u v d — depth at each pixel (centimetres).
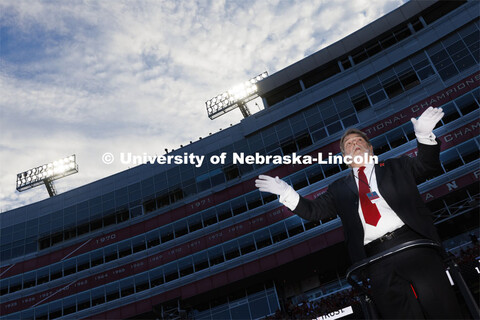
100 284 4769
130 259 4806
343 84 4688
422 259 210
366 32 4944
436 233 227
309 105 4769
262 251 4281
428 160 232
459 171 3644
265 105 5362
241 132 5050
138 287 4625
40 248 5272
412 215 229
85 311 4603
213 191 4862
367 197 250
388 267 217
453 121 3847
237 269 4322
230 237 4525
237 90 5600
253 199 4647
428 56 4347
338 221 4097
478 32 4153
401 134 4144
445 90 4088
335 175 4297
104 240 5059
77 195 5497
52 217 5428
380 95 4475
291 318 3688
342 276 4459
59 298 4800
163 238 4850
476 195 3634
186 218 4853
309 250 4081
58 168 6153
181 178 5147
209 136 5231
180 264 4603
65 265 5022
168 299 4425
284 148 4728
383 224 237
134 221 5066
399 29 4872
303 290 4547
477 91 3912
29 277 5044
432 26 4400
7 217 5538
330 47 5088
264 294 4353
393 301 218
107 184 5462
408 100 4244
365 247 243
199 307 4600
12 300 4906
